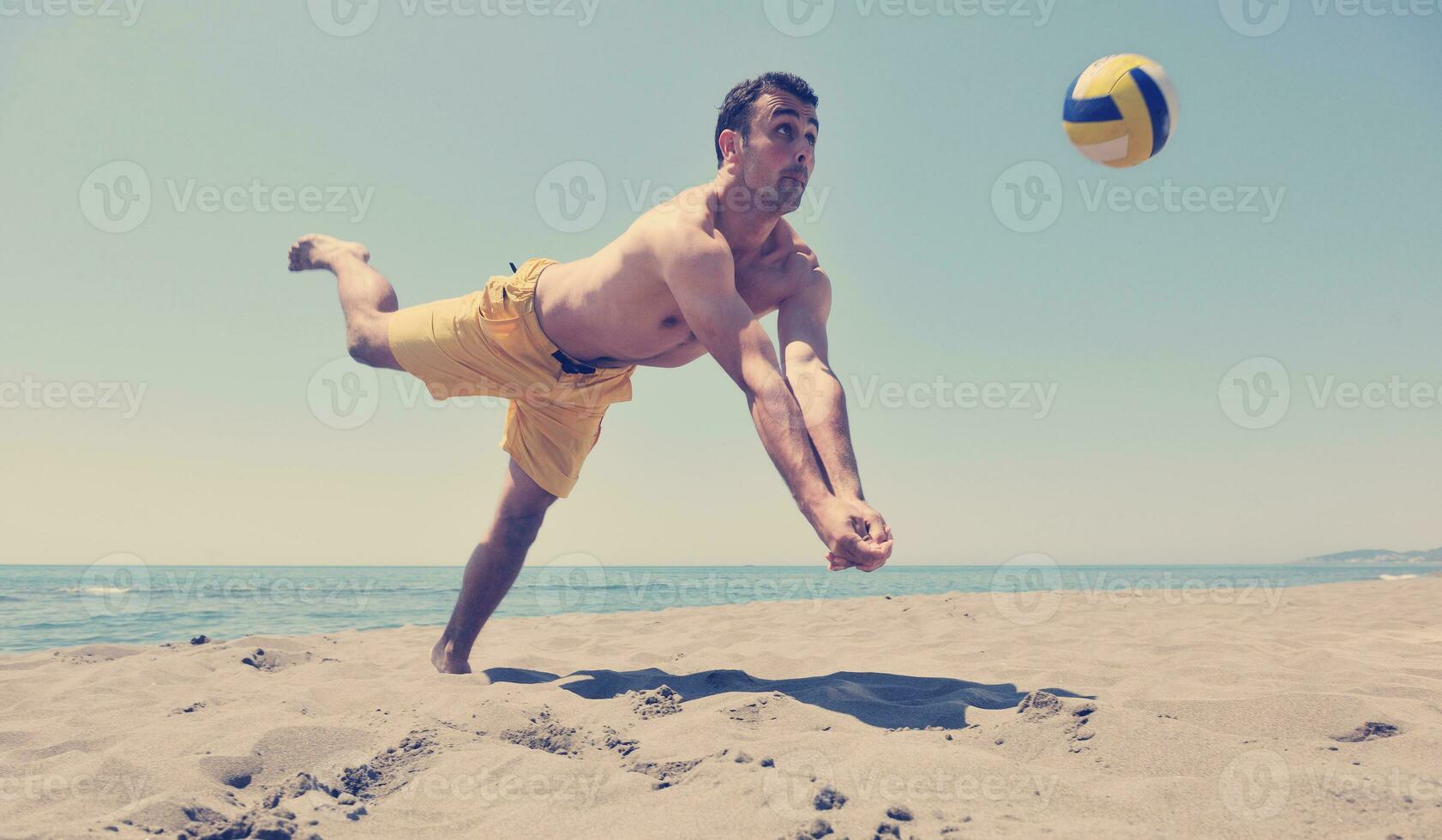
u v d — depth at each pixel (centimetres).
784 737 213
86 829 149
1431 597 752
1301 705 223
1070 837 144
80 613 1270
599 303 279
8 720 263
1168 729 200
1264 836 146
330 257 384
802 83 269
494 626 609
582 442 337
